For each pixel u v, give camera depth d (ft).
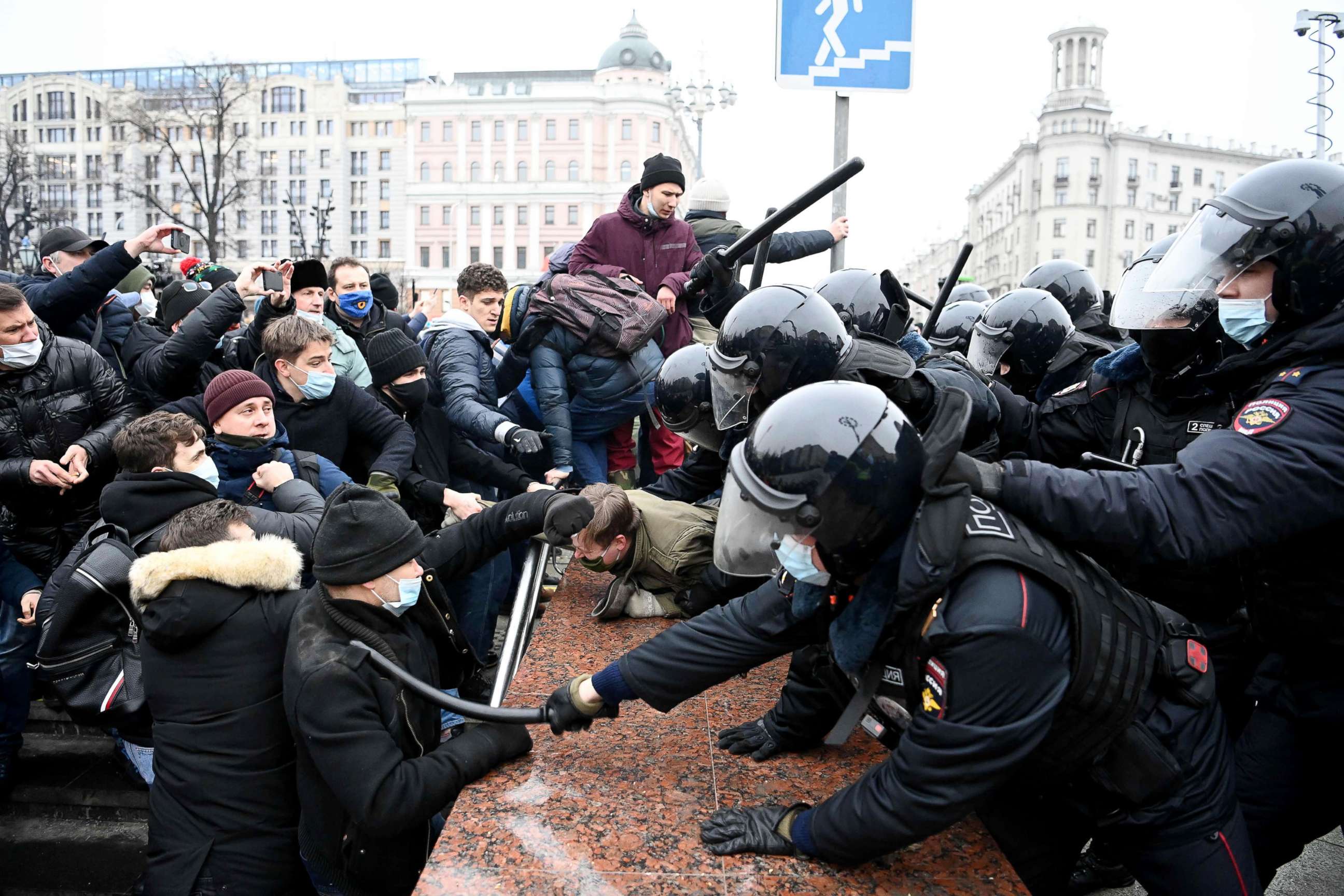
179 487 8.72
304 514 9.55
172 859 7.50
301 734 7.04
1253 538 5.36
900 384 6.77
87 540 9.00
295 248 209.77
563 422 12.10
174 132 248.32
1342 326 5.67
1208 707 5.85
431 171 241.96
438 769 6.81
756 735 7.49
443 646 8.20
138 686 8.39
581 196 233.76
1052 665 5.02
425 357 12.03
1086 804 6.01
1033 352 10.30
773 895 5.64
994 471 5.53
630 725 7.98
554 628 9.94
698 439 9.11
